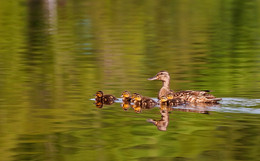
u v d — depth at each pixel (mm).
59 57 21562
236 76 17109
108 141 10188
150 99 13336
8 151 9625
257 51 22500
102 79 16953
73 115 12195
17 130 10930
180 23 33000
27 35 28547
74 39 26891
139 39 26578
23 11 40938
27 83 16203
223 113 12125
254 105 12891
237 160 9078
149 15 37625
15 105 13164
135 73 18078
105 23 33375
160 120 11656
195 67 19000
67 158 9258
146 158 9250
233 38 26562
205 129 10836
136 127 11133
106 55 22000
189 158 9234
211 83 15961
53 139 10336
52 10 41469
